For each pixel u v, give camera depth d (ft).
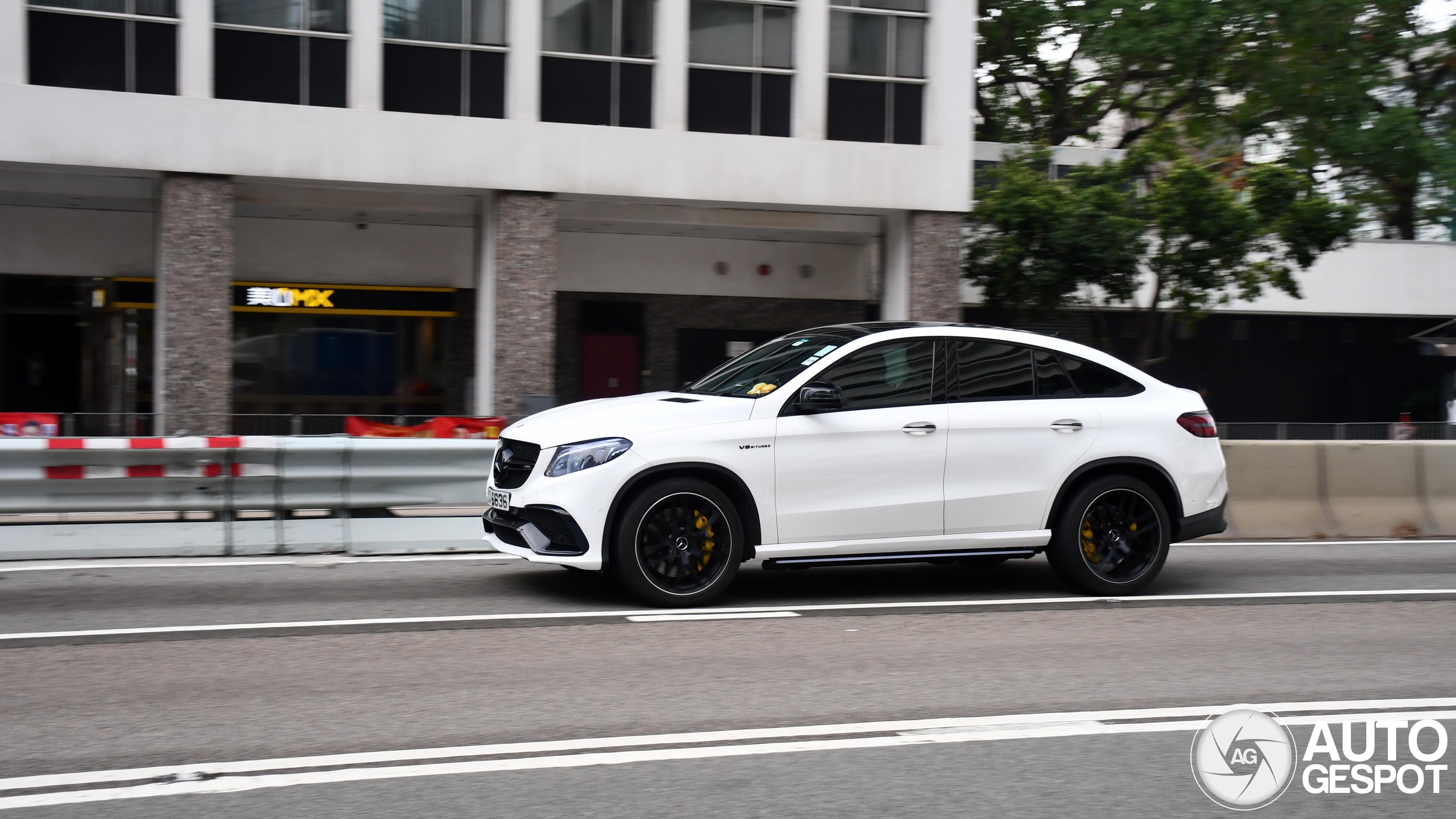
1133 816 14.47
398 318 76.02
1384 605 28.68
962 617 25.80
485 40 64.49
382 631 23.39
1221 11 80.59
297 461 32.58
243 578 28.76
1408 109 86.89
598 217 71.92
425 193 68.08
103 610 24.91
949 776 15.66
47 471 30.94
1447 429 75.41
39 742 16.35
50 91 58.39
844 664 21.44
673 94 67.00
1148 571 28.55
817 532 26.16
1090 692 19.98
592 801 14.44
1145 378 29.12
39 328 70.79
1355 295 95.66
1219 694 20.08
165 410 60.85
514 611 25.31
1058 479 27.63
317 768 15.43
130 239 71.26
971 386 27.55
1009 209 70.33
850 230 75.72
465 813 13.96
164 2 59.98
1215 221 70.69
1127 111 96.12
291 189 67.77
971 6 71.05
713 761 16.02
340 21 62.44
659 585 25.63
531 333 65.87
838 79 69.92
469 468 33.83
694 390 28.17
